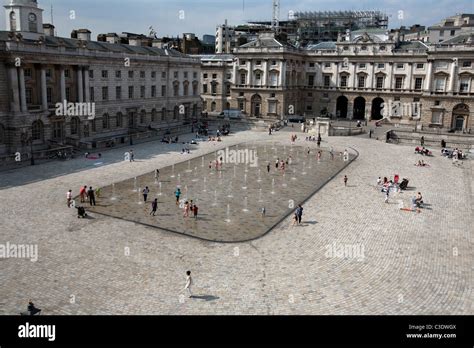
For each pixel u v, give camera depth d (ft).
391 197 166.40
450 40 342.44
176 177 192.13
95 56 262.06
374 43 382.63
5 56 209.97
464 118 338.75
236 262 108.06
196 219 138.21
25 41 218.79
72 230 126.11
